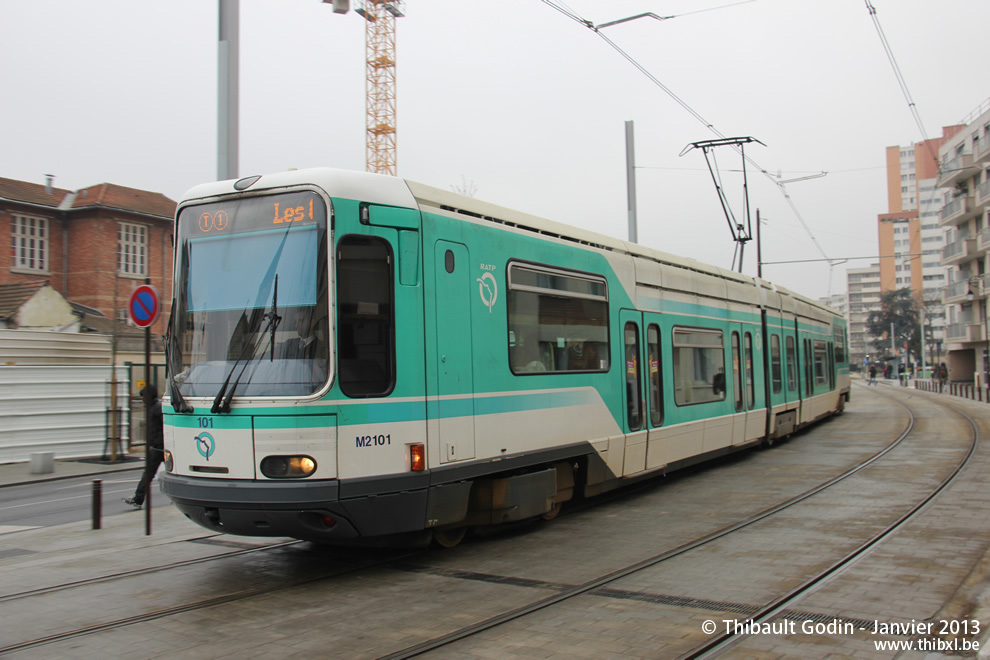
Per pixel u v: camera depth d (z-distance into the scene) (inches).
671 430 435.8
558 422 335.0
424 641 191.8
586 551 290.7
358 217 252.1
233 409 242.2
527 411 315.0
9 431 720.3
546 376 329.1
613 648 184.2
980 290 1993.1
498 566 269.9
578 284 360.2
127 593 243.4
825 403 852.0
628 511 375.6
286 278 247.1
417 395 261.4
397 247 261.0
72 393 769.6
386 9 2316.7
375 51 2308.1
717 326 518.6
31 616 220.1
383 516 248.4
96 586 253.0
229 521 242.8
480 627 201.0
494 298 302.0
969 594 223.6
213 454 245.1
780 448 637.9
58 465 721.6
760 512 359.3
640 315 415.2
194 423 249.8
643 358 414.6
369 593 237.3
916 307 3472.0
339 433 239.5
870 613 208.4
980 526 316.5
